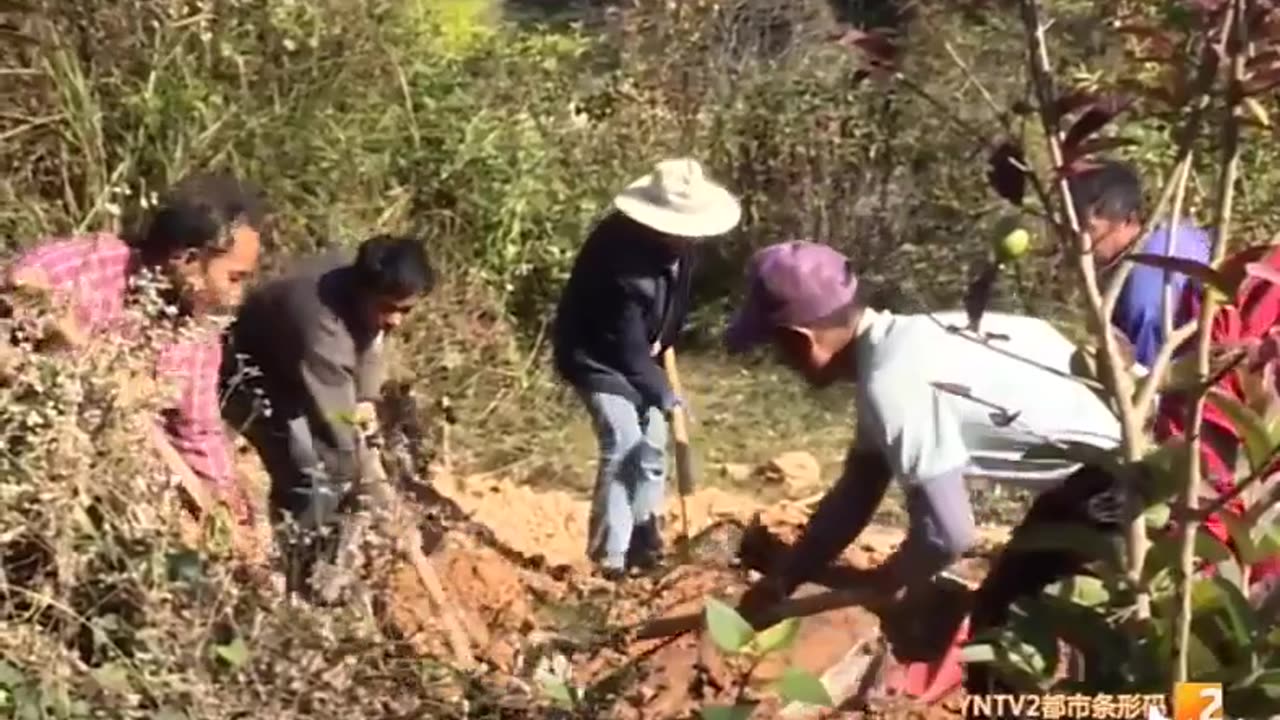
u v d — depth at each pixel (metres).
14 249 7.13
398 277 4.86
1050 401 3.81
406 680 3.10
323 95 8.56
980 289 2.59
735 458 8.46
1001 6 2.69
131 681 2.71
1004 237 2.58
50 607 2.79
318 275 4.95
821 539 4.14
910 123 9.98
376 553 3.58
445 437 8.00
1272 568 3.02
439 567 4.83
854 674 4.05
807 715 3.44
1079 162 2.56
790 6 10.92
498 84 9.70
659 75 10.51
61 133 7.75
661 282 6.34
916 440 3.76
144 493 3.00
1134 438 2.65
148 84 7.94
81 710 2.66
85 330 3.35
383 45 8.85
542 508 7.42
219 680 2.80
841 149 10.16
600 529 6.34
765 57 10.80
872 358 3.89
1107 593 2.80
